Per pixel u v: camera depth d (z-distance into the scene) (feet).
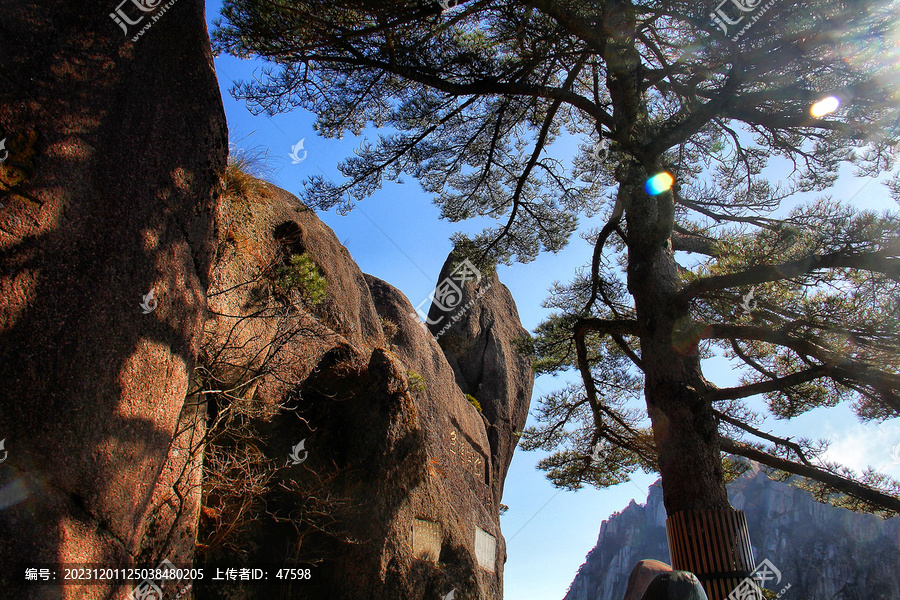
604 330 34.81
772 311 29.71
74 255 11.72
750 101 27.76
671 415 28.32
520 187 38.06
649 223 31.94
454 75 29.96
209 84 16.24
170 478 17.53
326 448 30.01
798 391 37.76
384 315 55.31
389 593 28.68
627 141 29.37
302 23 26.81
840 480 30.37
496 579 48.52
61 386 11.02
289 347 31.32
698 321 32.89
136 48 14.06
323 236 44.52
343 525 28.81
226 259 29.73
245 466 25.11
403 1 26.08
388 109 34.83
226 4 27.09
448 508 36.32
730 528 25.57
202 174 15.76
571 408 44.06
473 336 77.25
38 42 11.97
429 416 49.65
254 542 26.76
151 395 13.25
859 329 26.58
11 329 10.44
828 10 24.67
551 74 34.76
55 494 10.71
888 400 26.12
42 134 11.59
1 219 10.65
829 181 36.32
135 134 13.62
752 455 32.35
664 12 27.84
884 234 24.18
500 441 72.02
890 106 27.17
